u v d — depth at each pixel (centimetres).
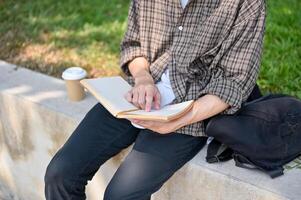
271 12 390
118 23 412
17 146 318
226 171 223
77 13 435
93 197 287
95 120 241
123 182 219
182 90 227
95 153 235
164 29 236
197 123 225
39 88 308
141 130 235
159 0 234
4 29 415
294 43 347
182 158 227
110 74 341
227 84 215
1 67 339
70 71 286
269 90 305
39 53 373
